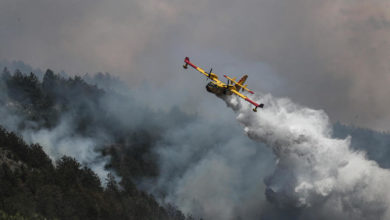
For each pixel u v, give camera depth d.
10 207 99.88
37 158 135.62
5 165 117.00
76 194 122.81
